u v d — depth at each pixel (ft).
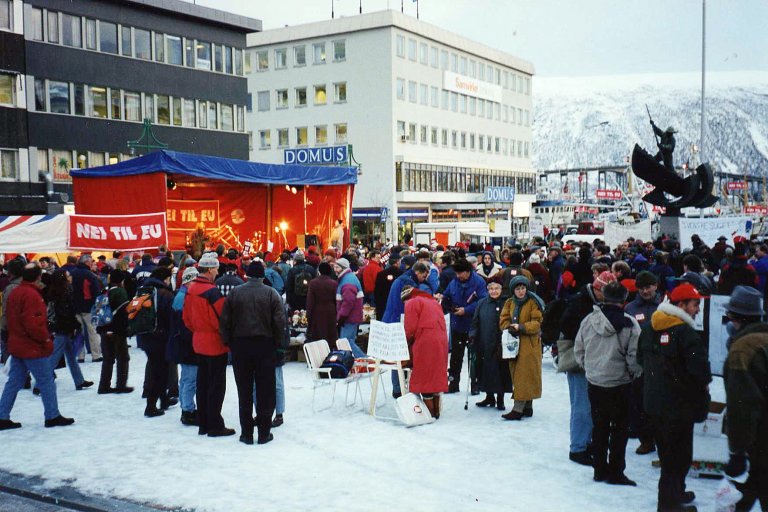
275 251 90.84
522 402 28.43
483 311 29.99
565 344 22.97
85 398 33.53
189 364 28.43
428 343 28.14
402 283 32.86
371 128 188.85
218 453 24.56
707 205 78.48
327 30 192.54
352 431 27.09
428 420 28.12
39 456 24.49
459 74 217.77
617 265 31.45
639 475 21.90
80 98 118.62
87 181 66.59
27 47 110.83
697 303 18.33
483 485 20.92
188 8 134.72
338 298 35.99
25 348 27.84
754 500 17.35
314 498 20.01
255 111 206.08
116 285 34.14
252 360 25.62
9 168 108.58
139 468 23.04
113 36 123.95
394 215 187.11
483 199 225.15
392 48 185.98
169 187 76.59
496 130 242.37
